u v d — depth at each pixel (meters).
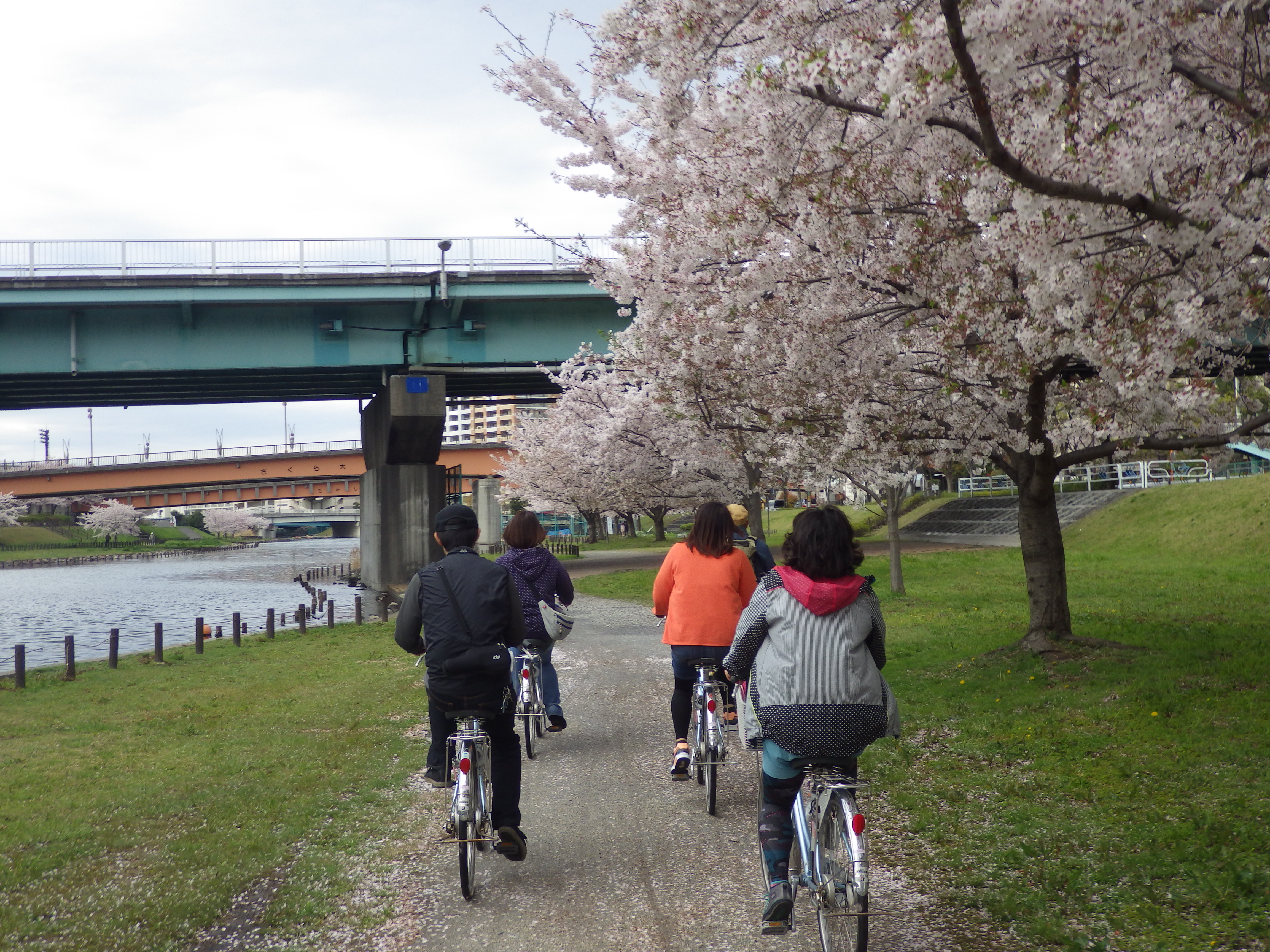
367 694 11.62
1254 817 4.86
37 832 5.91
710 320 9.67
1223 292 5.49
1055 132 4.64
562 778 6.60
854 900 3.12
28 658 22.05
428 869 4.91
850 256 7.52
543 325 32.22
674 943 3.88
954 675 9.91
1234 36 5.30
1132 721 7.13
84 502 132.88
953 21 4.01
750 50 6.11
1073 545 33.53
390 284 30.16
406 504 36.50
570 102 9.48
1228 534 27.59
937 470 11.30
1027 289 5.34
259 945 4.03
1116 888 4.14
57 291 27.56
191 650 19.42
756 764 6.84
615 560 40.44
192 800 6.60
